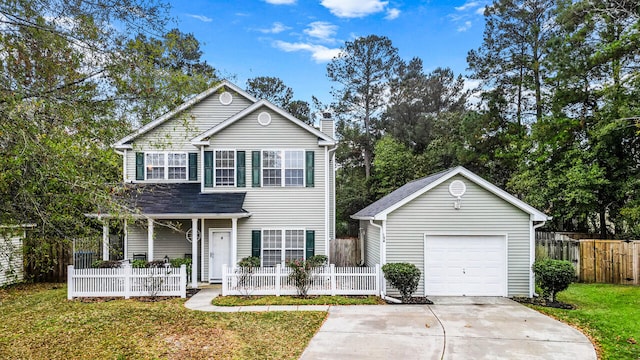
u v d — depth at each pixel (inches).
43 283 665.6
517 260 544.7
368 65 1499.8
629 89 717.9
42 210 298.2
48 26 287.6
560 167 812.0
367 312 460.4
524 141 951.0
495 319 429.7
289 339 364.8
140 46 321.1
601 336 371.9
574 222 934.4
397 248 547.8
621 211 730.2
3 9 275.3
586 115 822.5
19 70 285.4
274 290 542.6
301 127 671.1
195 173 713.0
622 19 734.5
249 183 666.8
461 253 547.8
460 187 547.8
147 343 348.8
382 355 325.4
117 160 351.9
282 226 663.8
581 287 604.7
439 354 327.9
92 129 309.6
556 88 871.1
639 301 507.2
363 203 1277.1
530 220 545.6
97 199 312.2
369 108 1512.1
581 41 796.0
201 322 414.3
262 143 671.1
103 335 370.0
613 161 756.0
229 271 545.6
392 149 1235.9
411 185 733.3
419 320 426.3
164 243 685.3
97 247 450.9
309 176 668.7
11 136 262.1
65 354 324.2
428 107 1416.1
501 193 541.3
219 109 743.7
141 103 339.9
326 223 666.2
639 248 630.5
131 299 527.5
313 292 544.4
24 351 331.3
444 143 1200.2
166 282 541.0
